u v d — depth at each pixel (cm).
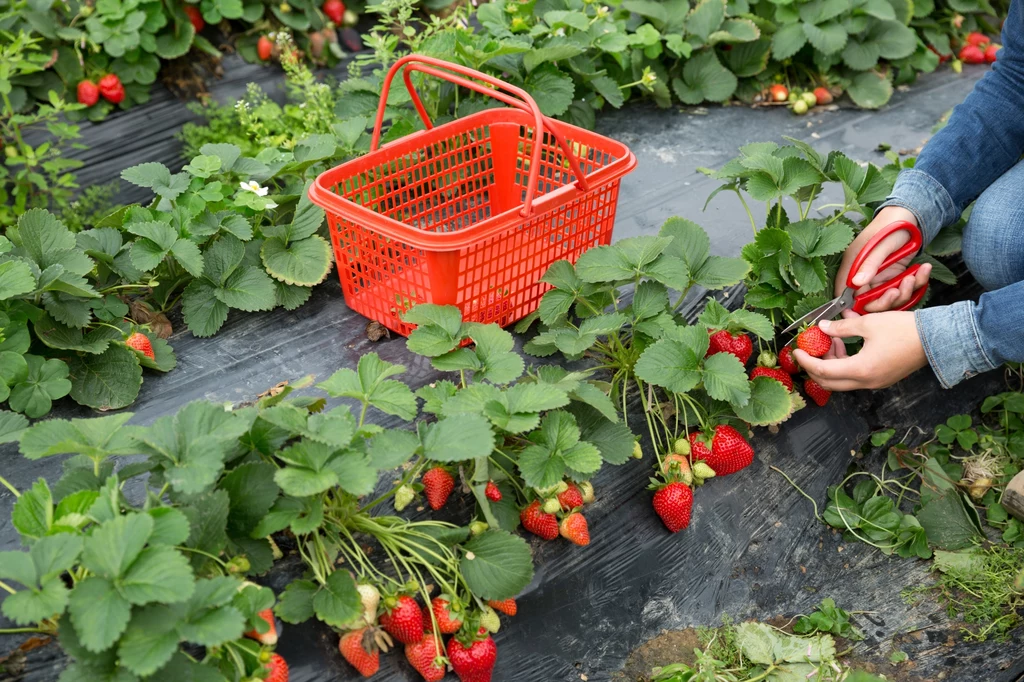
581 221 231
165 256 224
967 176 227
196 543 148
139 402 213
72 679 130
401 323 227
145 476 188
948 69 423
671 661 195
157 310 241
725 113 367
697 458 207
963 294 273
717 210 294
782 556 220
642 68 362
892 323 198
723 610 207
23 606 125
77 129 348
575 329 222
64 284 199
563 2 351
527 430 172
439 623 164
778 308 235
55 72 381
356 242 222
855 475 243
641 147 334
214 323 232
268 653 148
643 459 214
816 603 215
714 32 363
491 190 280
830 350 221
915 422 259
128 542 129
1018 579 214
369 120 308
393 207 261
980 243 233
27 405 199
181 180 240
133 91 391
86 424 153
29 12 369
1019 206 227
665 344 194
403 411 166
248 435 165
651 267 210
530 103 195
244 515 157
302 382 177
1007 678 199
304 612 158
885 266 215
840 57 379
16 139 366
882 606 216
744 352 218
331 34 426
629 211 293
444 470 184
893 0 400
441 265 199
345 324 240
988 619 212
